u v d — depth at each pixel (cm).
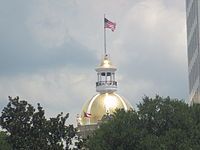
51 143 12569
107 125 12206
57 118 12694
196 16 14125
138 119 12262
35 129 12556
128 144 11988
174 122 12106
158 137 11806
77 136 12888
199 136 11888
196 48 14238
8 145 12275
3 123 12550
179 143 11681
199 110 12294
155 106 12256
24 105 12644
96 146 12094
